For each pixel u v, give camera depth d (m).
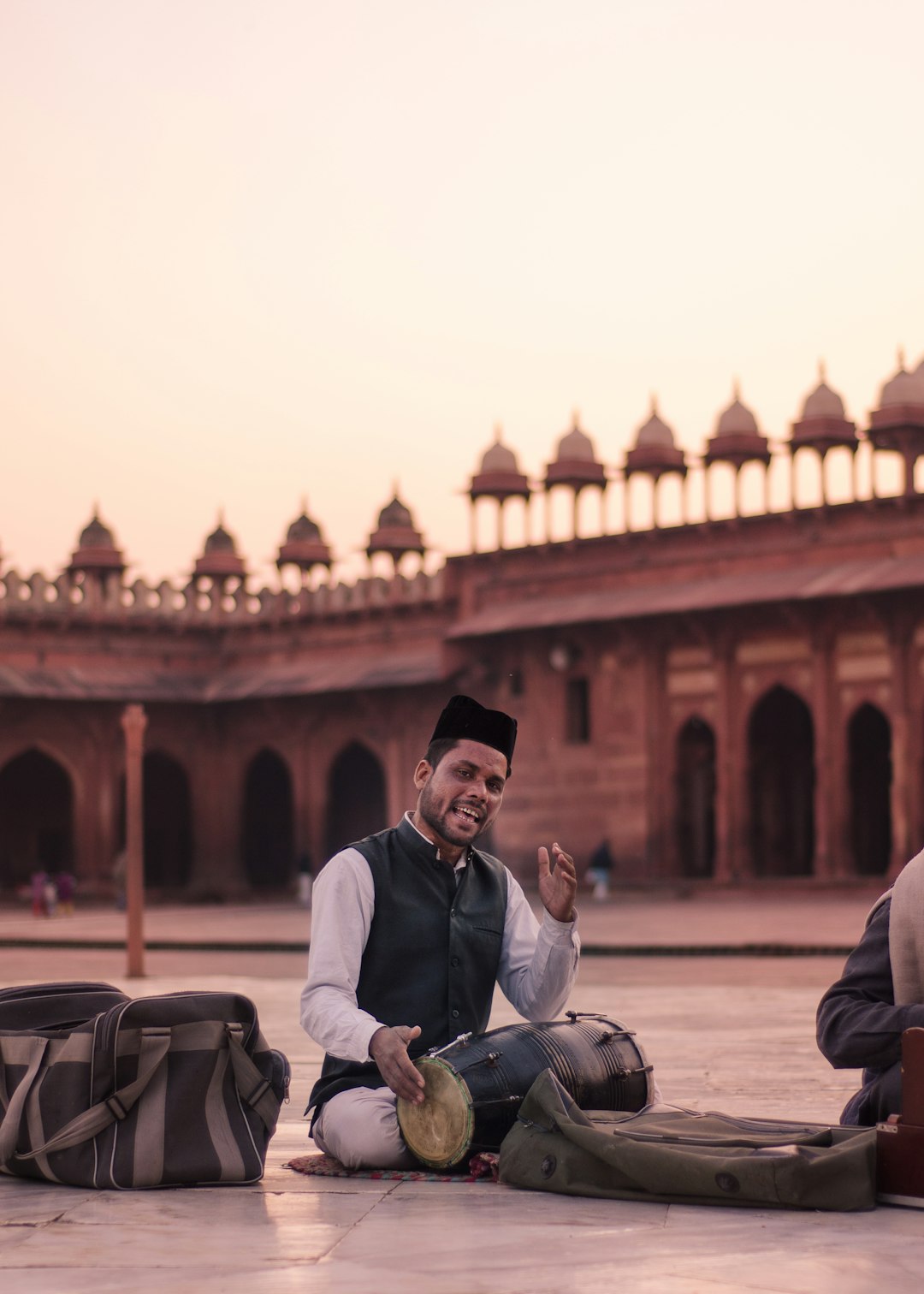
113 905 29.33
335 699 29.86
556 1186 3.28
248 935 17.58
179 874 31.75
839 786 23.11
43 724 29.86
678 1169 3.14
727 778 24.33
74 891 29.23
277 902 29.11
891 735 24.31
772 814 25.56
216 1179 3.44
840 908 19.89
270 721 30.61
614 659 25.75
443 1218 3.06
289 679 30.00
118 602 30.73
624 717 25.56
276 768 32.41
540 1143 3.35
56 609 30.22
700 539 25.05
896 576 22.02
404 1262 2.72
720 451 24.66
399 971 3.72
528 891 25.20
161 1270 2.69
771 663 24.02
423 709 28.78
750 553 24.42
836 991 3.30
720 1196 3.12
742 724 24.28
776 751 25.64
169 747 30.84
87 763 30.11
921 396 22.78
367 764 31.47
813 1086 5.05
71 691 29.39
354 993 3.66
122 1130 3.45
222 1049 3.53
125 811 31.25
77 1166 3.44
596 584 26.27
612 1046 3.64
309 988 3.63
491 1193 3.30
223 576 31.42
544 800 26.41
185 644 31.38
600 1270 2.64
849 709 23.12
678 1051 6.13
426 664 28.30
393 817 29.08
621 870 25.42
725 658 24.44
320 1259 2.75
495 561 27.67
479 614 27.75
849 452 23.92
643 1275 2.61
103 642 30.62
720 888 23.50
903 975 3.21
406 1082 3.44
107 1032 3.48
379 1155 3.54
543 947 3.75
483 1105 3.45
